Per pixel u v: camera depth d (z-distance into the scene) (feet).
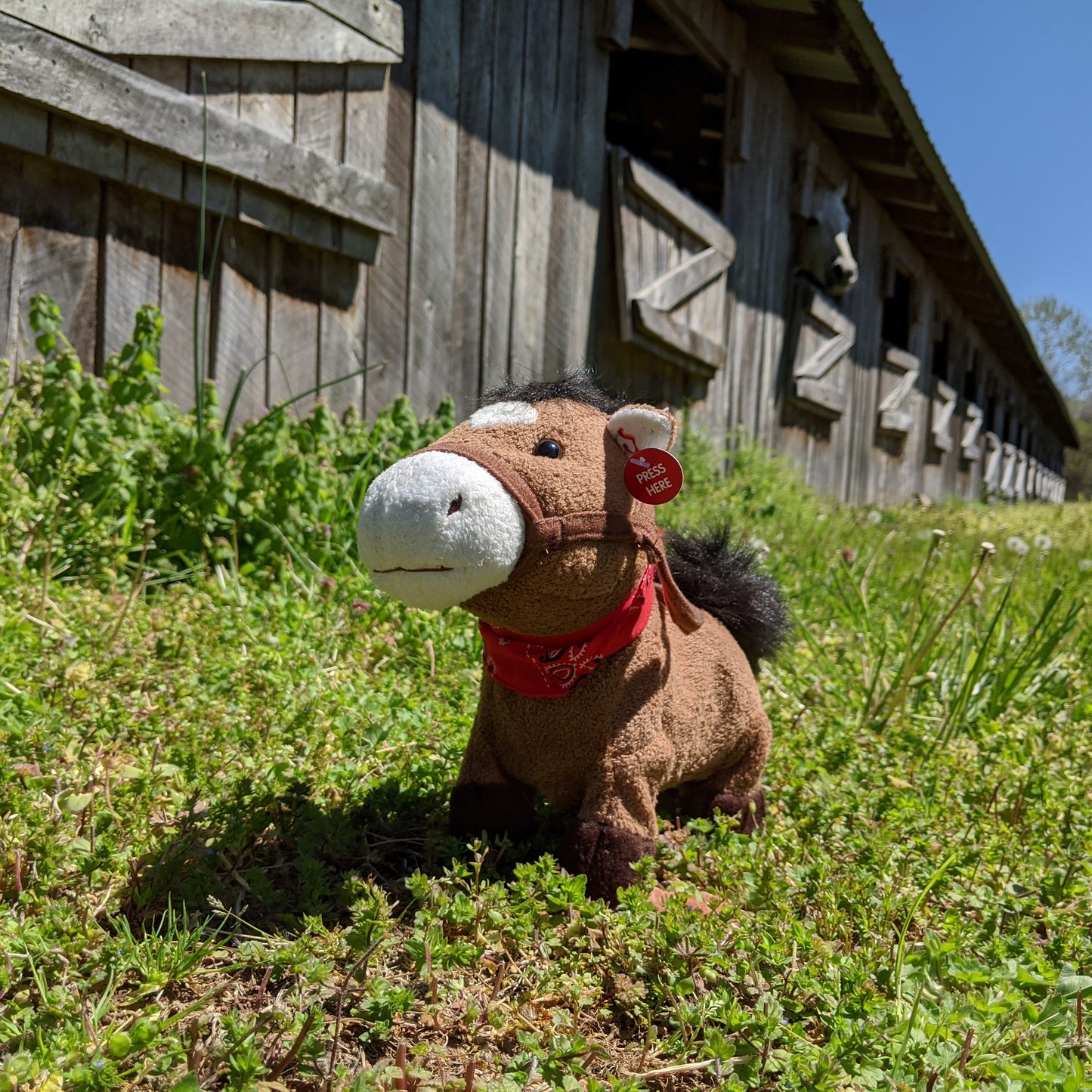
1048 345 176.55
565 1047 4.69
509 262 19.02
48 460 11.26
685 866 6.38
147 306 12.23
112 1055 4.40
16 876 5.60
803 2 24.79
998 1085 4.60
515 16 18.52
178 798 6.82
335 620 10.80
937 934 6.09
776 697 10.43
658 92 32.30
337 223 15.19
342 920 5.77
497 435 5.99
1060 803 8.23
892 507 39.01
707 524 10.71
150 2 12.12
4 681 7.77
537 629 6.09
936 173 34.35
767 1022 4.79
